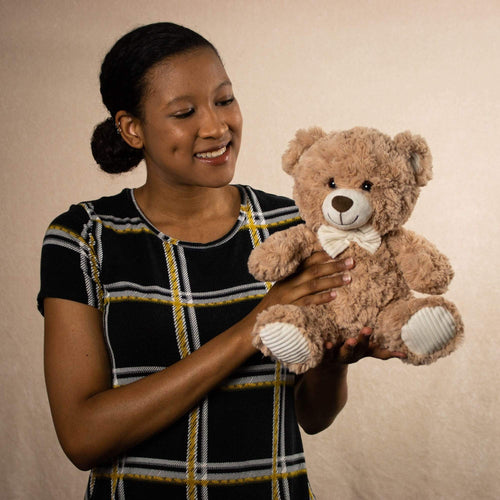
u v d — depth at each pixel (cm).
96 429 104
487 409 229
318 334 93
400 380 235
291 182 232
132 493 110
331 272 98
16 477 231
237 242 120
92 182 232
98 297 114
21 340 234
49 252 115
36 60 230
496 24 224
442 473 230
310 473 235
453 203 231
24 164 233
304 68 229
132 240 118
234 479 111
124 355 112
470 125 228
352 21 227
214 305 115
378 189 93
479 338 230
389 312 94
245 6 228
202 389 105
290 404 117
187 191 117
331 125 229
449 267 95
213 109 108
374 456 234
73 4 229
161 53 108
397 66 227
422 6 226
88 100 230
